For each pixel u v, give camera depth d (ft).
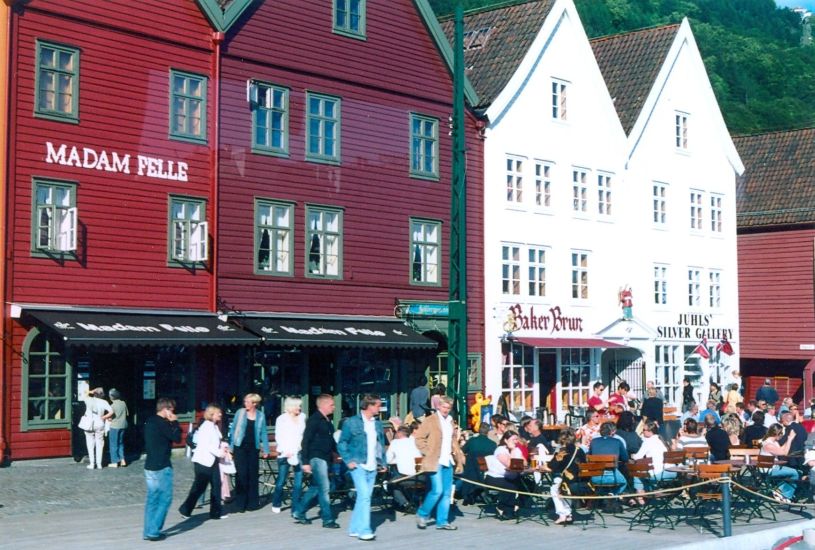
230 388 99.14
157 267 94.43
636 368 145.59
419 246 118.11
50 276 87.30
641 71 152.87
